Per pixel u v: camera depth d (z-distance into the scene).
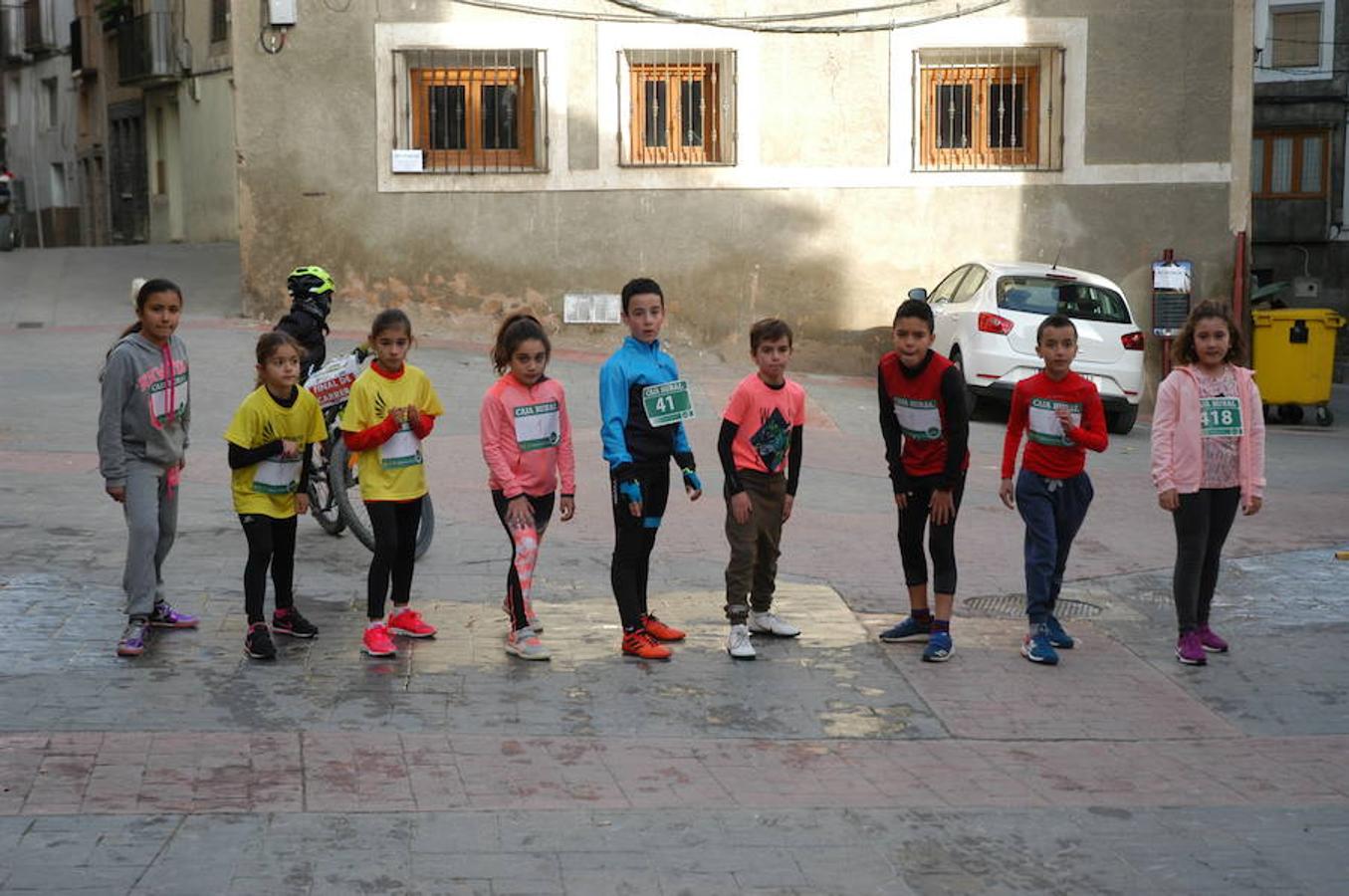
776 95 18.25
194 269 23.25
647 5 18.03
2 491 10.34
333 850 4.82
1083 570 9.44
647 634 7.36
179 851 4.76
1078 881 4.80
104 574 8.29
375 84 18.08
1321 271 38.78
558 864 4.79
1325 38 37.94
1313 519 11.25
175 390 7.03
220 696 6.42
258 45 18.11
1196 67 18.58
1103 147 18.61
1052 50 18.48
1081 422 7.41
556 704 6.54
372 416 7.05
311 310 9.23
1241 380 7.38
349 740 5.93
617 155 18.20
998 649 7.66
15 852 4.70
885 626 7.99
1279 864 4.96
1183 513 7.40
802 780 5.72
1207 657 7.60
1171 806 5.54
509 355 7.07
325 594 8.13
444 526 9.90
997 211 18.56
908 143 18.39
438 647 7.31
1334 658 7.62
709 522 10.36
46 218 44.94
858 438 14.37
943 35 18.30
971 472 12.87
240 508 6.98
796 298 18.50
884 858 4.95
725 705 6.62
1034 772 5.91
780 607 8.30
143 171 36.88
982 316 15.82
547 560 9.10
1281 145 38.75
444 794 5.39
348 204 18.27
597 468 12.01
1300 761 6.13
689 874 4.75
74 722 5.99
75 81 41.72
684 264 18.39
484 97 18.42
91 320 19.09
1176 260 18.73
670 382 7.20
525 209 18.27
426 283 18.36
